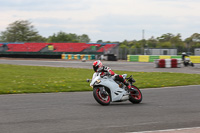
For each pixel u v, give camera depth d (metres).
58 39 97.44
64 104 8.93
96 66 8.77
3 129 5.60
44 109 7.95
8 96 11.01
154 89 13.61
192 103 9.18
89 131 5.45
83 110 7.79
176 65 31.27
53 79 18.19
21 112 7.47
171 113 7.37
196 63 40.12
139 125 5.97
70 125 5.94
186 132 5.32
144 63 40.88
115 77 8.94
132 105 8.77
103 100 8.77
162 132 5.32
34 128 5.68
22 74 22.09
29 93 12.09
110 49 55.69
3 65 34.38
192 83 16.22
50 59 56.75
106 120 6.46
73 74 22.50
